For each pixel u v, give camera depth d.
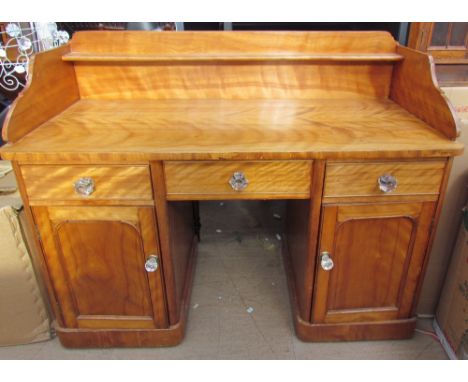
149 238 1.12
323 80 1.38
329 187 1.04
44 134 1.06
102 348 1.32
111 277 1.19
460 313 1.22
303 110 1.27
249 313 1.48
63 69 1.27
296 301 1.39
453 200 1.22
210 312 1.49
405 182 1.04
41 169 1.00
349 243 1.14
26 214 1.07
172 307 1.25
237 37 1.31
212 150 0.96
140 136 1.05
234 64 1.35
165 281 1.20
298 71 1.36
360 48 1.33
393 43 1.32
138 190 1.04
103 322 1.27
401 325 1.29
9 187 1.24
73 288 1.21
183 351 1.31
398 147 0.97
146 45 1.31
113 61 1.33
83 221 1.09
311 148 0.97
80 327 1.28
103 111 1.26
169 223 1.14
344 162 1.00
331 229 1.11
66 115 1.22
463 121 1.13
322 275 1.18
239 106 1.32
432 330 1.38
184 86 1.38
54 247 1.13
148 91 1.39
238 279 1.67
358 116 1.21
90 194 1.04
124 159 0.97
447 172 1.03
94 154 0.96
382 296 1.24
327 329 1.29
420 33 1.57
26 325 1.31
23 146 0.98
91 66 1.34
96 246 1.14
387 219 1.11
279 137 1.04
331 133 1.07
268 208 2.25
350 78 1.37
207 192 1.04
